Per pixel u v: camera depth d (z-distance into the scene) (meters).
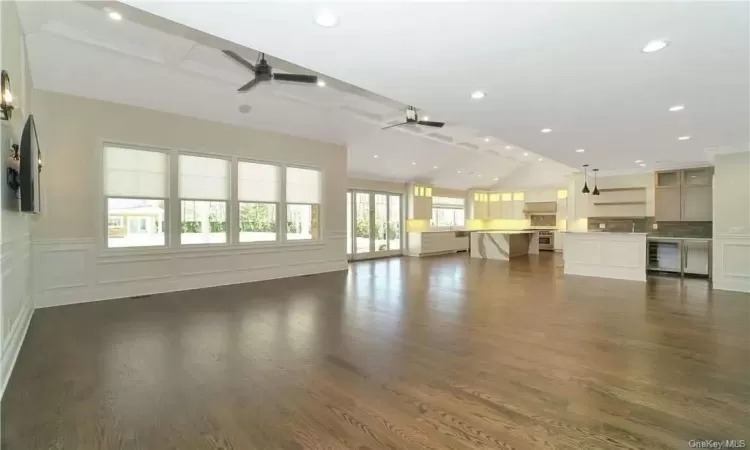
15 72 3.16
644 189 8.98
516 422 2.15
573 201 10.05
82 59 4.49
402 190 11.88
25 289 3.76
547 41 2.59
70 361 3.02
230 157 6.43
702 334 3.74
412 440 1.97
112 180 5.25
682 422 2.15
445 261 10.16
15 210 2.97
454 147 10.09
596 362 3.03
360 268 8.66
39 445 1.92
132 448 1.90
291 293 5.73
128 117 5.32
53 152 4.75
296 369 2.89
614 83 3.36
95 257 5.11
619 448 1.91
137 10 3.68
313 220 7.88
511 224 14.14
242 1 2.12
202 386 2.60
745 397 2.44
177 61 4.79
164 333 3.75
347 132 7.80
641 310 4.72
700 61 2.89
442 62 2.94
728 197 6.11
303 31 2.46
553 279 7.12
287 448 1.90
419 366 2.95
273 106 6.31
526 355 3.18
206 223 6.26
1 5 2.48
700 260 7.44
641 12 2.22
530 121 4.65
